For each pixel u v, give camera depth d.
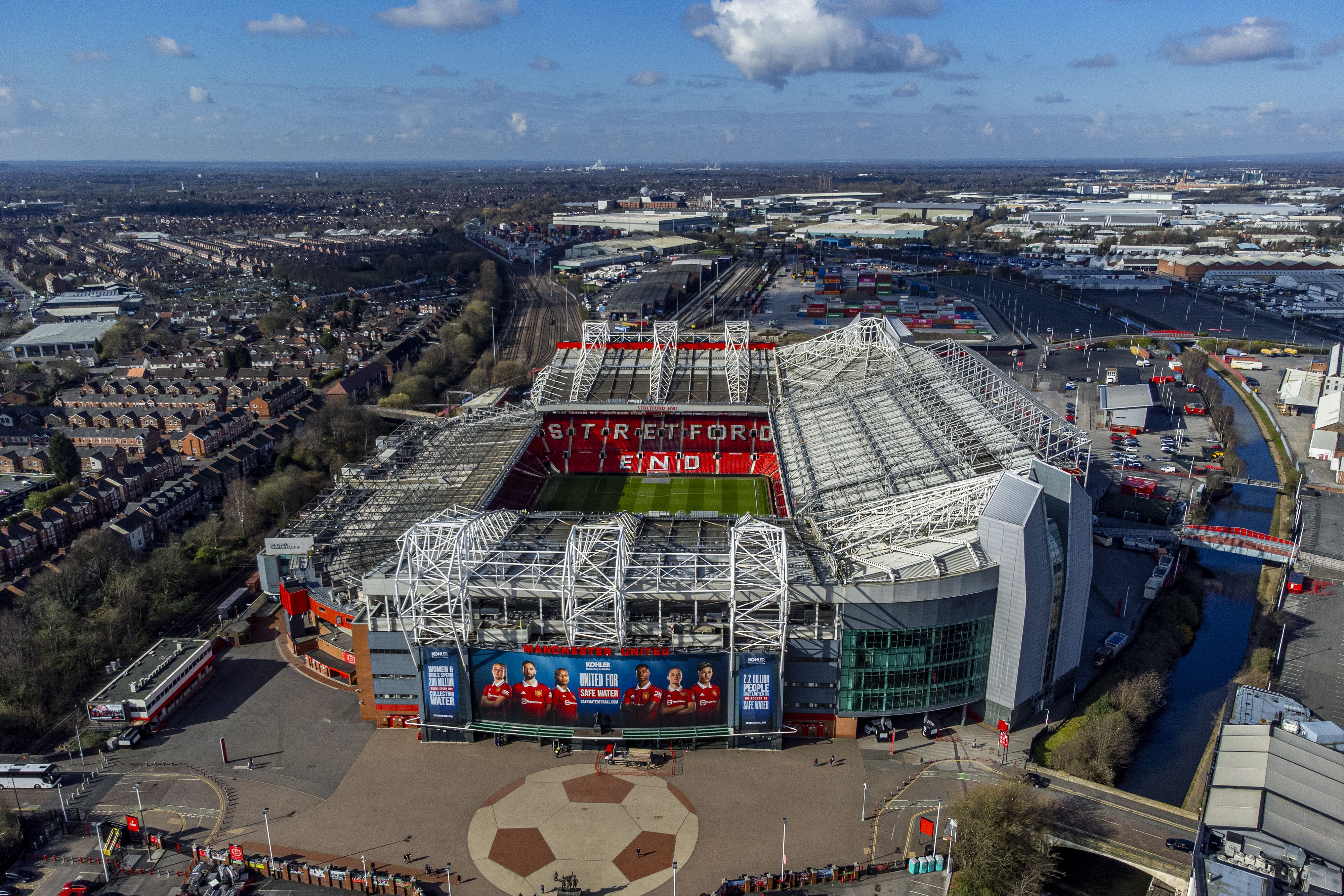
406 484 153.25
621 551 97.06
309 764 100.00
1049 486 108.56
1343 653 128.38
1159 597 143.75
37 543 159.38
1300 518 175.12
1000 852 81.94
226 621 135.12
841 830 89.00
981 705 107.44
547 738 102.88
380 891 81.81
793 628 100.25
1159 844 85.81
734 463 196.00
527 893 80.94
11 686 110.88
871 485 132.88
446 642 100.44
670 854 85.88
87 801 93.69
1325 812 79.69
